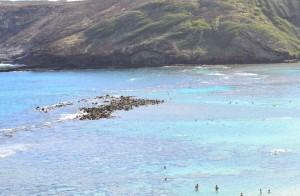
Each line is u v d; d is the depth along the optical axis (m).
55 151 61.41
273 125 72.88
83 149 62.16
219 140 64.69
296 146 60.22
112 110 91.94
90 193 45.78
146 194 45.09
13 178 50.62
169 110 89.75
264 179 48.34
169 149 60.88
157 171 51.94
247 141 63.50
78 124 79.06
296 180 47.88
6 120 84.81
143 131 72.06
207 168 52.41
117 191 46.12
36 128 76.50
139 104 97.75
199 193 44.94
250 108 88.38
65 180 49.72
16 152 61.06
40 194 45.78
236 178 48.84
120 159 56.97
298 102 93.44
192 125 75.25
